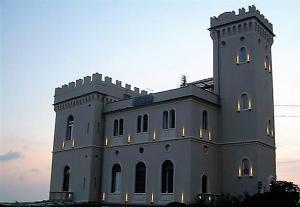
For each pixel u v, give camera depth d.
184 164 44.53
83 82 58.53
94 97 56.00
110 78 58.44
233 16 50.28
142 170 49.19
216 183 47.03
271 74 51.69
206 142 46.66
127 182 50.47
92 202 51.78
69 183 57.06
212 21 52.41
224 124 48.62
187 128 45.28
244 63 48.44
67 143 59.25
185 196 43.56
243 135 46.66
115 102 55.19
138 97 51.91
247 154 45.78
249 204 39.59
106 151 54.59
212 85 52.53
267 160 47.06
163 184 46.34
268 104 49.62
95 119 55.47
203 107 47.31
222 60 50.59
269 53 52.00
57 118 62.44
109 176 53.12
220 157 47.97
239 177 45.81
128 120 52.56
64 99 61.38
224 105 49.12
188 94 45.91
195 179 44.16
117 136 53.56
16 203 56.31
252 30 48.50
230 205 40.81
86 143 55.47
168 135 47.03
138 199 48.53
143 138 49.88
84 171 54.66
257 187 44.06
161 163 46.97
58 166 59.84
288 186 41.09
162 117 48.31
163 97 48.69
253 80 47.22
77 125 58.12
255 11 48.88
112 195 52.03
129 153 51.25
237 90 48.34
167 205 41.19
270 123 49.53
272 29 52.91
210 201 43.56
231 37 50.34
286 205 38.66
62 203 53.00
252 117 46.38
